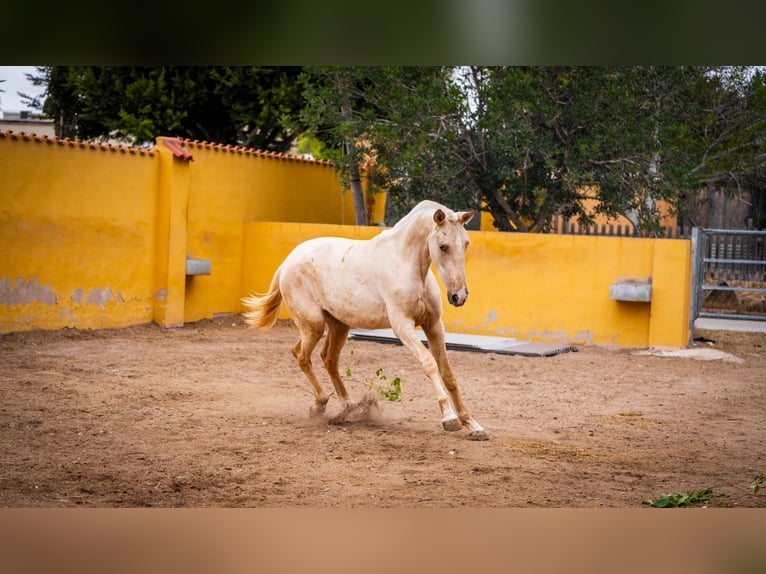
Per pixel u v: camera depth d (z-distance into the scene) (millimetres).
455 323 15188
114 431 7750
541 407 9414
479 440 7648
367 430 8016
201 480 6227
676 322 13688
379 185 17562
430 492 5965
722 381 11461
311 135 24281
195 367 11438
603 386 10859
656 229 16531
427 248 7594
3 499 5637
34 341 12797
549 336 14555
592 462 6992
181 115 22422
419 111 15977
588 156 16016
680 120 17391
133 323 14938
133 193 14805
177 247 15359
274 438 7609
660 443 7828
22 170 12906
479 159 16719
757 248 19969
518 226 17453
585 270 14297
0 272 12711
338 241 8430
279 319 16859
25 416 8219
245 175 17219
